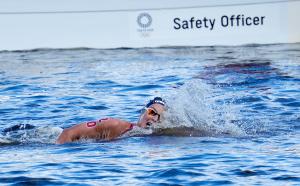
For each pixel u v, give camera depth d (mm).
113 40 54688
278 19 55625
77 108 33219
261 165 22250
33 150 24953
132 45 54938
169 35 55125
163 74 41688
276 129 28062
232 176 21125
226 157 23328
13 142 26359
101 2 54219
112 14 54469
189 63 45688
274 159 22969
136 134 27359
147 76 41156
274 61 45719
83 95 36156
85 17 54312
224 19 55312
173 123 28062
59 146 25609
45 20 54000
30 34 54000
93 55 50625
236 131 27688
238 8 55250
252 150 24344
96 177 21156
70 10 54031
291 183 20359
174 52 51594
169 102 28844
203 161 22812
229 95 35062
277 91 35969
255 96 34719
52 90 37531
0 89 37812
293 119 29859
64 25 54219
